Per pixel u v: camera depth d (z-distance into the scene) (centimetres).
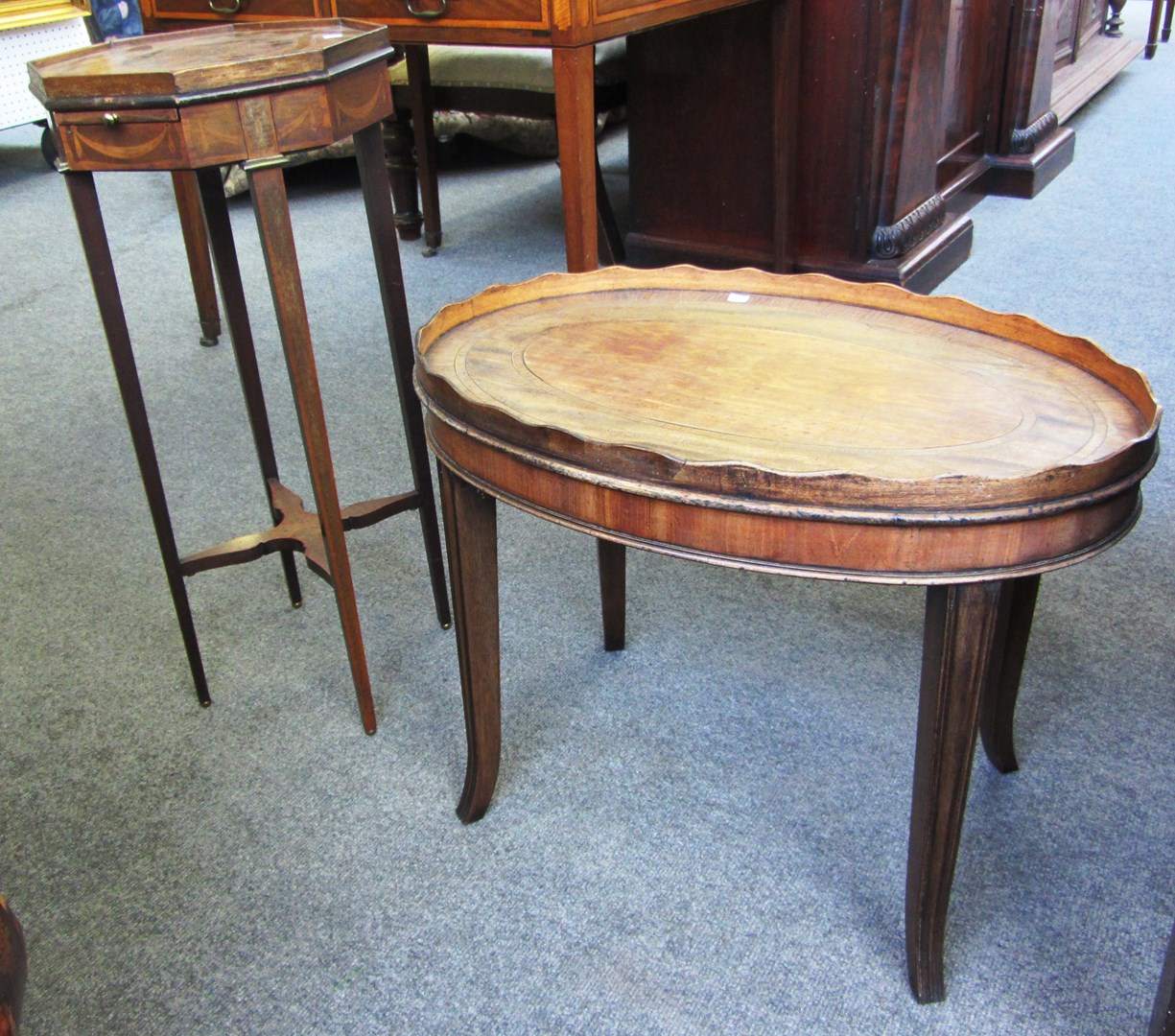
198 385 339
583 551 253
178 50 183
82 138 159
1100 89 594
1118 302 351
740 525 124
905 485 117
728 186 378
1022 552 121
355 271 414
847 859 169
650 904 163
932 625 128
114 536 267
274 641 228
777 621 225
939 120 376
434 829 179
